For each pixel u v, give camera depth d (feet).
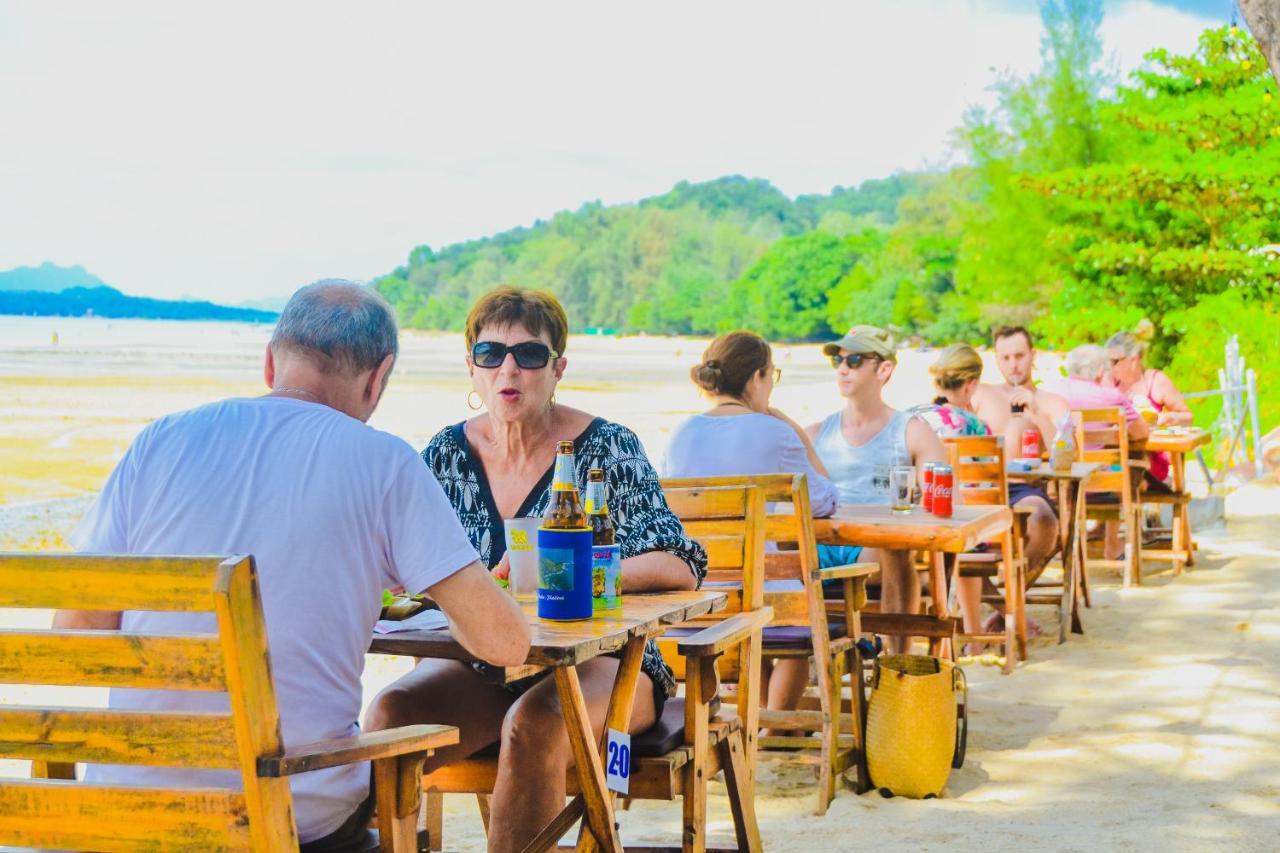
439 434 11.10
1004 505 20.57
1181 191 61.05
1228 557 30.68
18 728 6.66
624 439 10.73
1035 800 14.23
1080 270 66.18
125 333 344.28
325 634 7.61
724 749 10.97
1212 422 53.01
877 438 18.98
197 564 6.32
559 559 8.79
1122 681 19.85
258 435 7.84
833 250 487.61
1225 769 15.23
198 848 6.55
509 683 9.89
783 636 14.34
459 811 14.46
